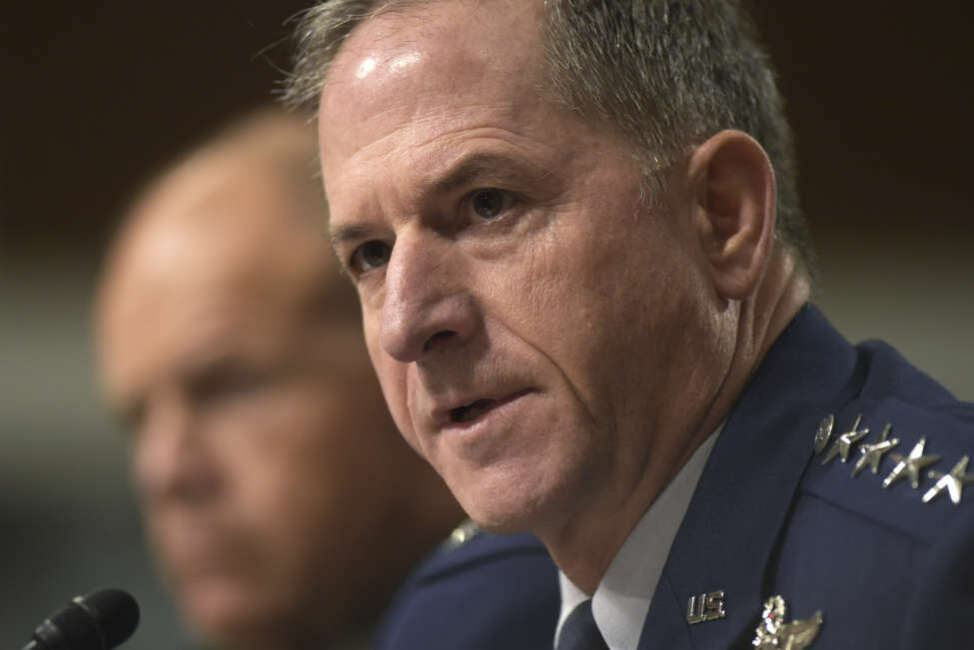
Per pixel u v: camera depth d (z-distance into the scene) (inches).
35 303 321.4
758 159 107.6
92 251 318.3
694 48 110.1
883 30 278.2
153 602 297.6
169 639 287.9
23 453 322.3
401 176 101.9
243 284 211.2
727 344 107.7
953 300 278.2
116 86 315.0
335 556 210.1
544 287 101.0
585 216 101.2
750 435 107.4
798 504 103.5
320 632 211.2
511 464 102.9
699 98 108.6
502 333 102.0
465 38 102.6
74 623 110.4
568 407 102.0
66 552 315.3
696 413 106.8
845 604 95.3
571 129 101.8
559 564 114.6
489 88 101.3
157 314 212.4
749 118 114.9
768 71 122.3
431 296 101.7
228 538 209.6
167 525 213.6
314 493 209.6
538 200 101.6
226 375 210.2
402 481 213.9
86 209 318.3
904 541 94.3
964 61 275.3
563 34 102.9
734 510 105.0
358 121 104.9
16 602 306.7
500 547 148.5
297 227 213.5
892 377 110.0
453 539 156.9
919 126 278.2
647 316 102.9
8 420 322.7
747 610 100.6
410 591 155.5
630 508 108.8
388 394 112.5
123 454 323.0
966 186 276.7
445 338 102.7
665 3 108.3
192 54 309.7
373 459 212.2
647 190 103.2
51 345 322.7
